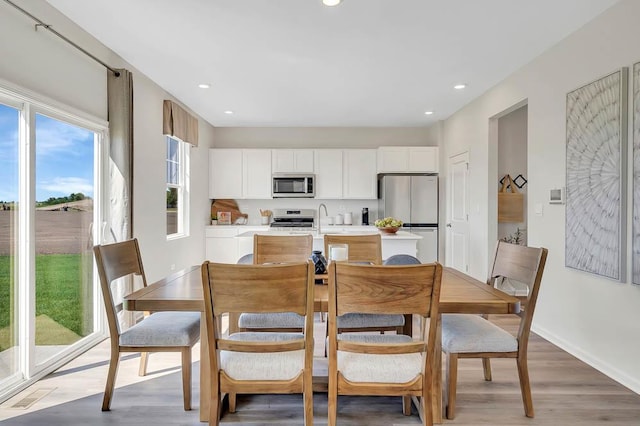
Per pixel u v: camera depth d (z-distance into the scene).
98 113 3.20
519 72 3.81
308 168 6.44
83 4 2.56
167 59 3.53
